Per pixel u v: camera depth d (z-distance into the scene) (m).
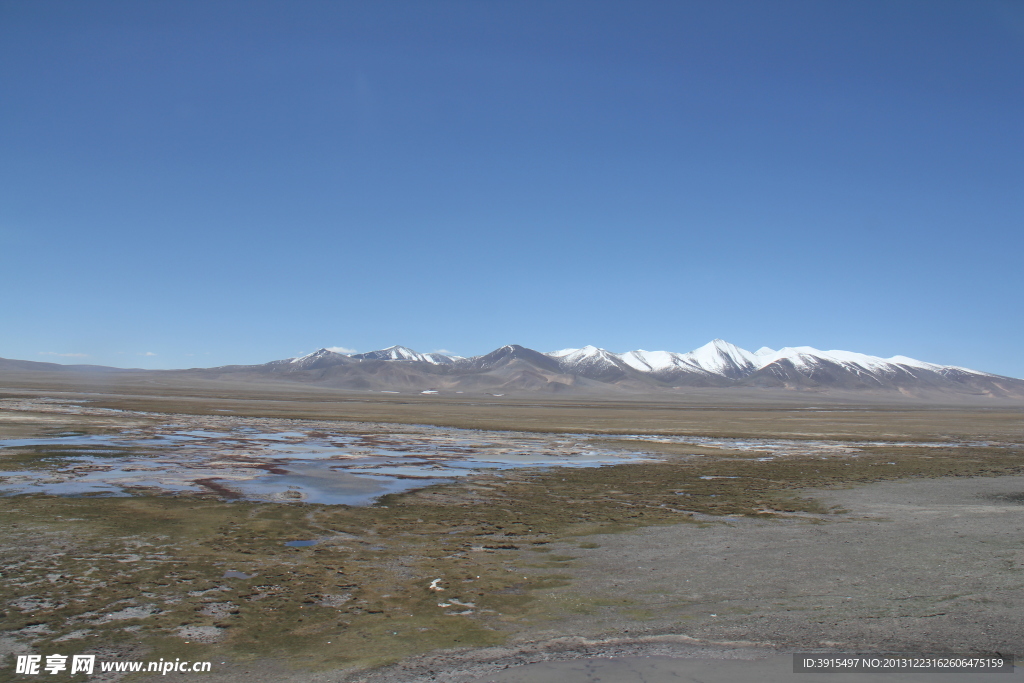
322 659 10.80
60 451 40.88
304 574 15.88
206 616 12.87
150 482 30.11
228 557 17.31
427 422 84.19
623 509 25.50
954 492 30.67
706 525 22.34
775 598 13.89
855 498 28.69
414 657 10.84
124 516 22.22
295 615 13.01
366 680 9.91
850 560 17.14
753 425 90.00
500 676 9.93
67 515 22.05
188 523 21.44
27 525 20.36
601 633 11.91
